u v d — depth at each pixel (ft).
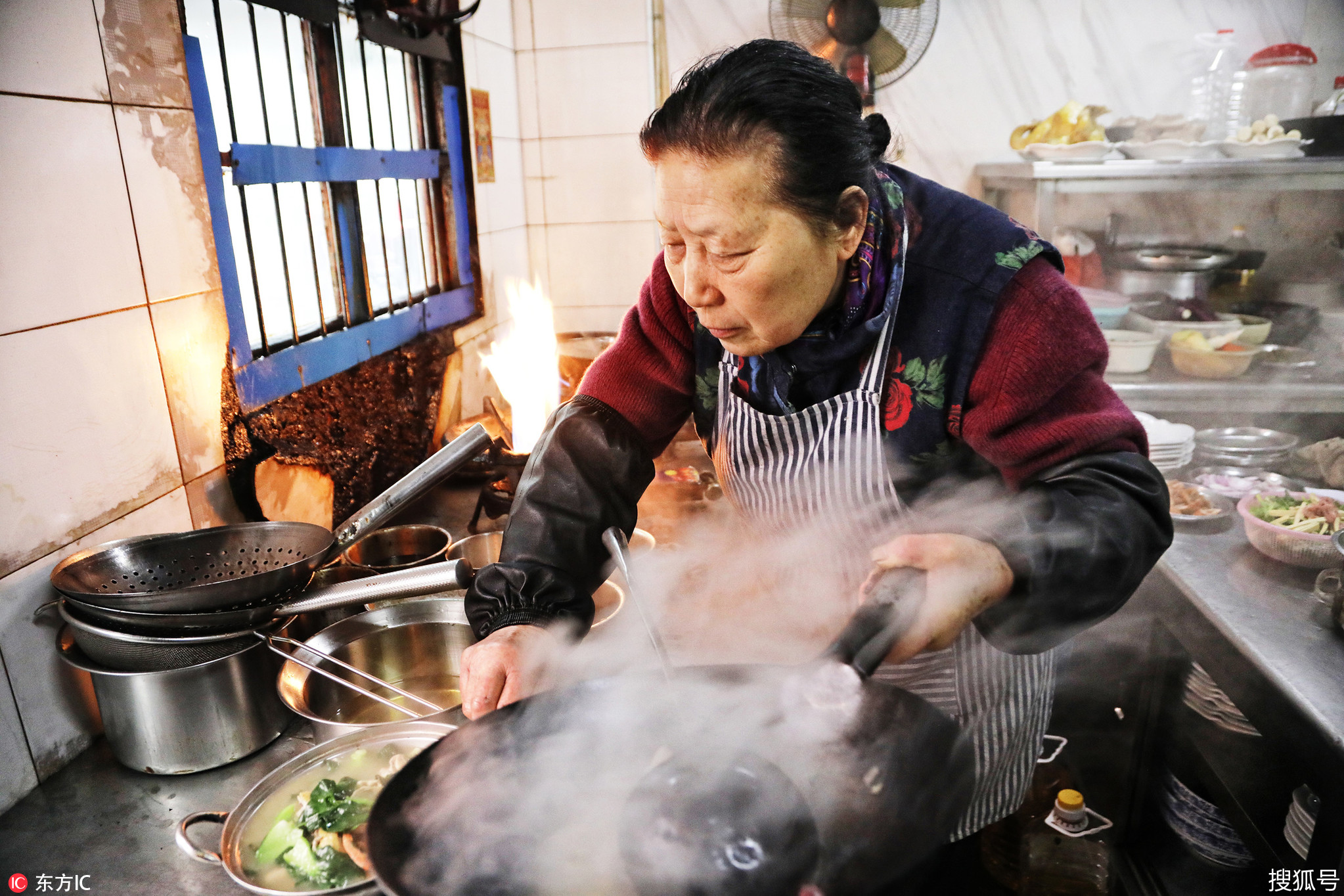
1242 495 6.10
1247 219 9.44
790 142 2.50
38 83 3.54
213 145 4.63
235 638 3.62
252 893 2.64
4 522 3.46
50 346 3.63
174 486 4.39
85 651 3.59
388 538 5.32
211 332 4.66
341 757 3.42
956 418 3.23
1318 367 7.76
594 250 10.33
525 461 5.85
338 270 6.24
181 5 4.40
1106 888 5.31
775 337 2.88
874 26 9.02
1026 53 9.67
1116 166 7.88
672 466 7.17
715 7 9.70
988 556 2.58
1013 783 3.99
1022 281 3.05
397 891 1.85
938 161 10.12
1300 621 4.29
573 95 9.83
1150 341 7.71
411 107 7.54
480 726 2.41
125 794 3.59
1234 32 9.31
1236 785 5.07
